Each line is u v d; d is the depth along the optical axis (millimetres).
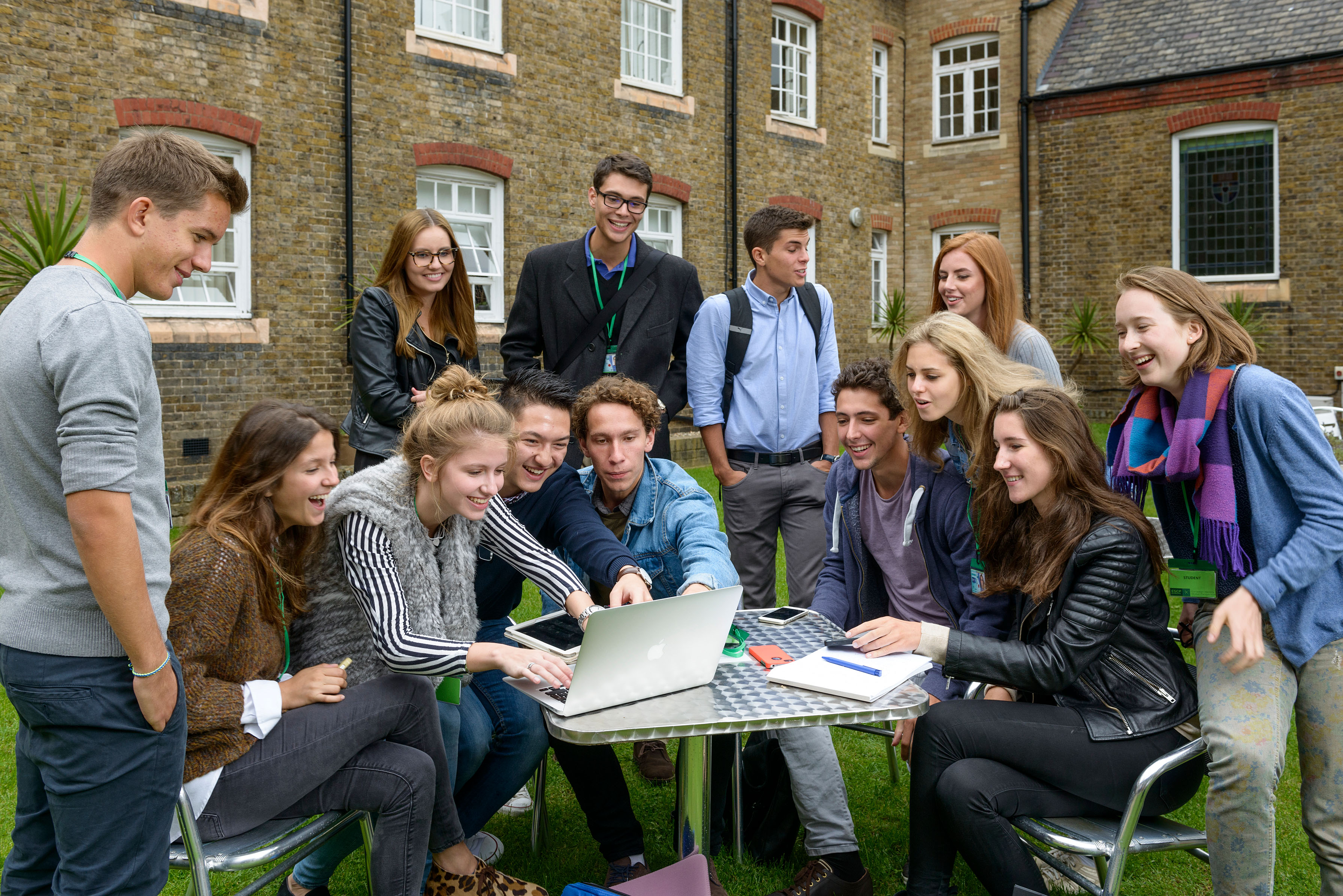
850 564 3045
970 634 2301
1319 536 2068
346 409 8969
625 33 11539
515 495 2842
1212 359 2211
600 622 1890
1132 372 2455
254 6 8203
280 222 8461
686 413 11664
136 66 7539
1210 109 13375
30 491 1692
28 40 7008
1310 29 12875
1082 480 2289
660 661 2053
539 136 10406
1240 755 2039
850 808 3197
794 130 13688
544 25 10391
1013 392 2490
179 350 7922
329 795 2094
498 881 2277
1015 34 14844
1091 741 2197
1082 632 2223
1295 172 12906
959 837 2197
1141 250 14078
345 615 2252
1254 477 2156
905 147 15961
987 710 2258
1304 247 12922
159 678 1723
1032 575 2309
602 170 3869
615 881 2682
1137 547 2229
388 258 3836
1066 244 14680
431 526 2303
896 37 15594
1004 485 2486
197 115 7859
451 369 2252
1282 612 2127
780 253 3945
